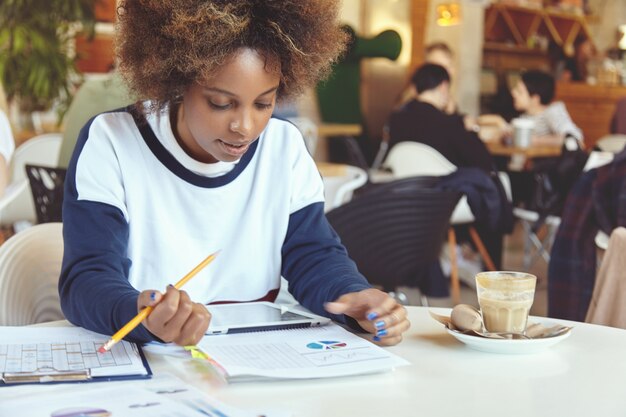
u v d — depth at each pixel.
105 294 1.32
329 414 1.05
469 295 4.62
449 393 1.13
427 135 4.90
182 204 1.54
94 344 1.30
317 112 8.03
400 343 1.36
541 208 4.99
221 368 1.16
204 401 1.04
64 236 1.46
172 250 1.54
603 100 9.60
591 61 10.41
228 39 1.29
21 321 1.69
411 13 8.40
